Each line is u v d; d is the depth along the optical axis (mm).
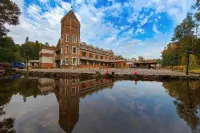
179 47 39031
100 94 8664
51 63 47625
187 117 4703
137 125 4082
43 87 11703
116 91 9633
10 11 18250
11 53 35750
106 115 4902
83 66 39406
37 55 83812
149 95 8281
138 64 61031
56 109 5629
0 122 4336
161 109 5566
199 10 20891
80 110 5477
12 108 5770
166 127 3951
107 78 19359
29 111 5379
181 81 16297
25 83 14406
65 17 36438
